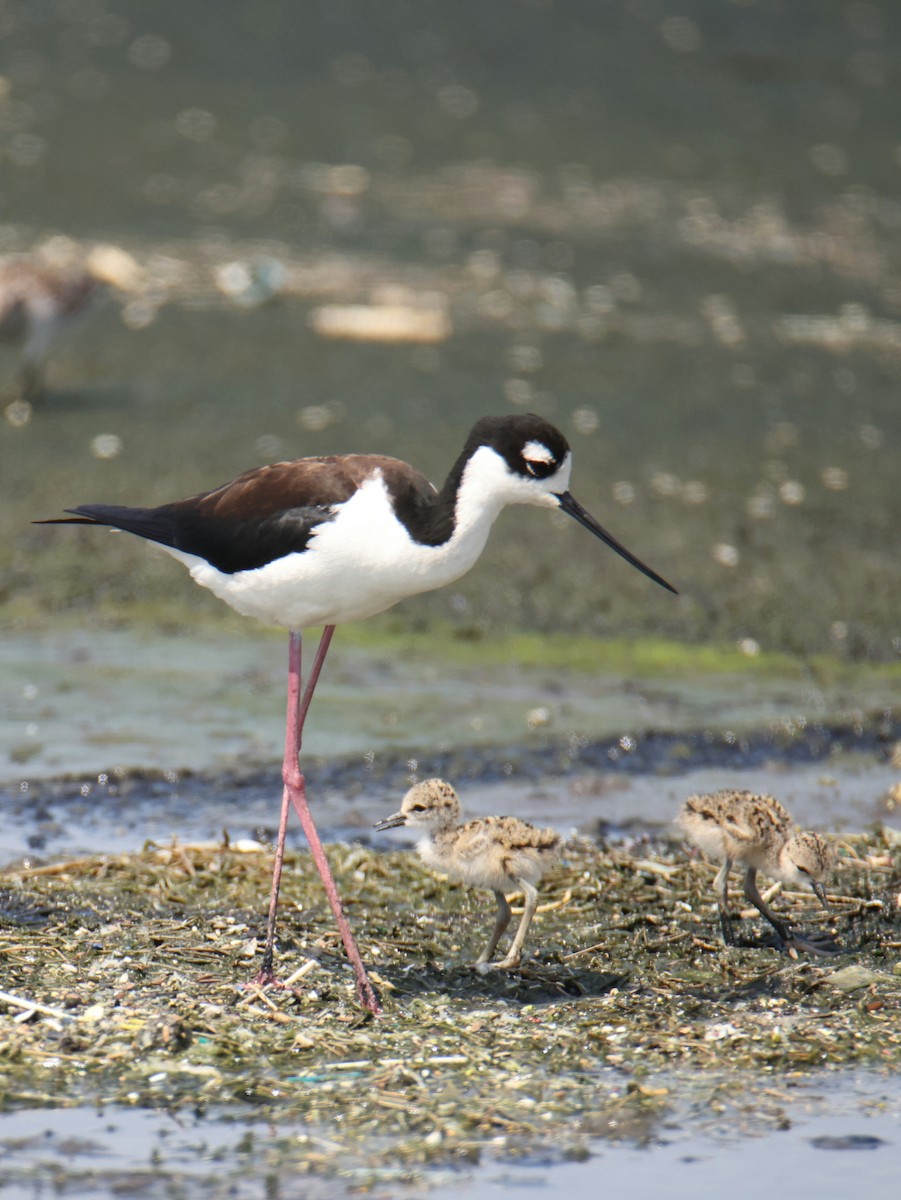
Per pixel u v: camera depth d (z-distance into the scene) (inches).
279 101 1314.0
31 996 304.7
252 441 721.6
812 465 721.0
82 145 1178.6
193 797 424.2
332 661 529.7
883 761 460.1
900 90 1435.8
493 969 327.0
